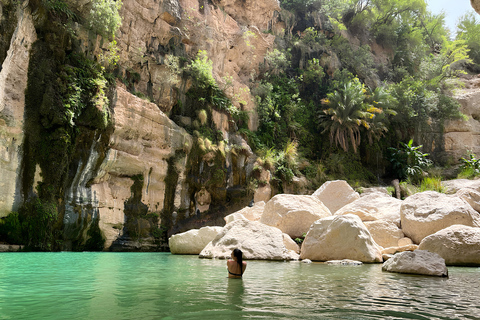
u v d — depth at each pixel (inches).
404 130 1446.9
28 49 554.6
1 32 487.8
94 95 625.9
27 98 542.0
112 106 655.1
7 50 497.4
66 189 575.2
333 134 1323.8
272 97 1209.4
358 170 1280.8
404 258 267.9
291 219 487.2
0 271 259.4
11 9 507.2
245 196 896.3
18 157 516.1
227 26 1170.6
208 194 842.2
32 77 552.4
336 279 224.4
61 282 205.9
